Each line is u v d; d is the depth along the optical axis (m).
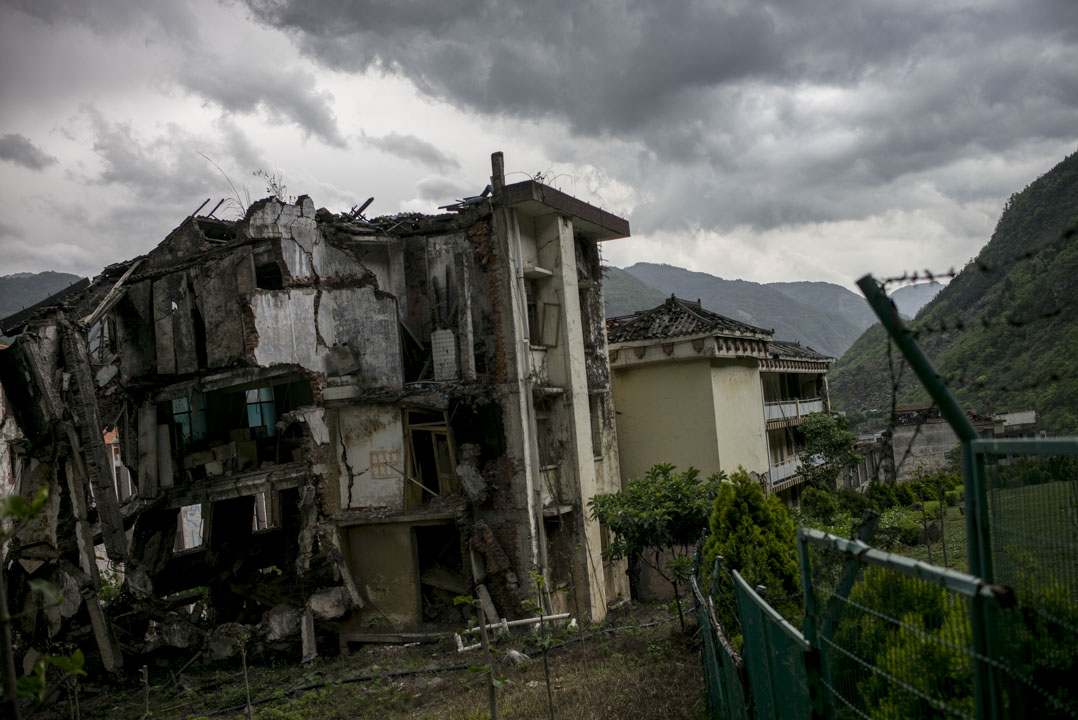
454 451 20.05
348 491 20.12
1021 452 3.84
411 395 19.86
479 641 17.88
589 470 22.00
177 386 21.25
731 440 26.73
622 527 16.89
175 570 22.55
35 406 18.80
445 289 21.31
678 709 10.13
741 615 6.96
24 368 18.78
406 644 18.64
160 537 21.92
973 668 3.33
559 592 20.92
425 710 12.95
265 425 24.31
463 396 20.06
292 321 19.84
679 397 26.05
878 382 58.12
